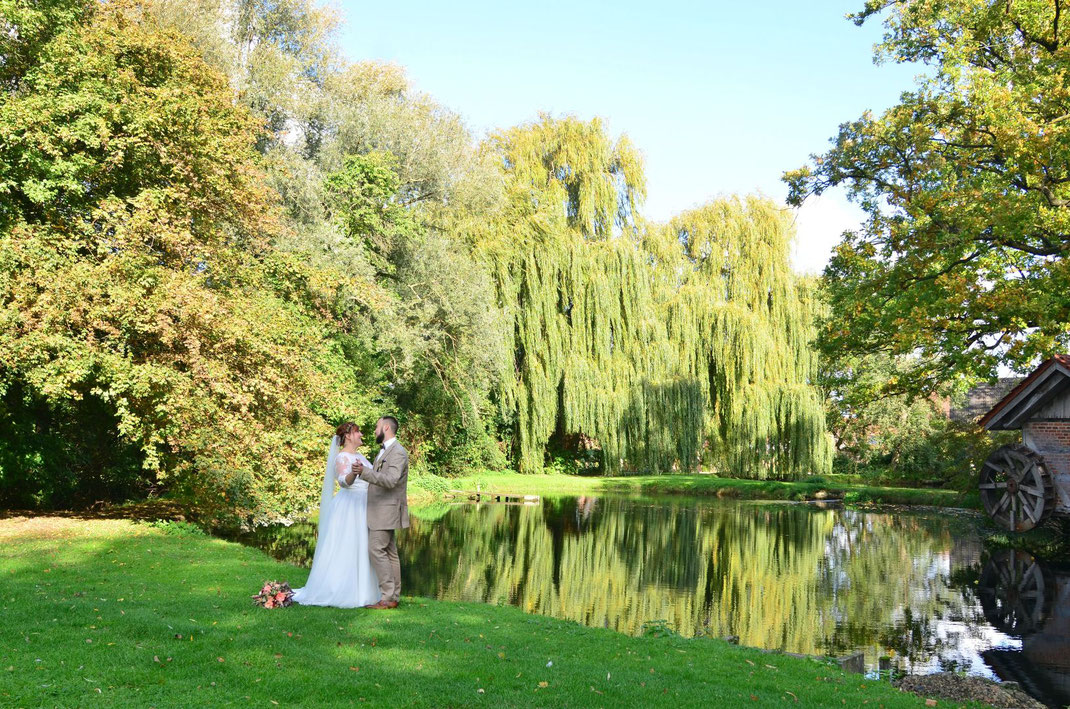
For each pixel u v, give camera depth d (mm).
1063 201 17719
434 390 31875
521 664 6215
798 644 10812
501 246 33719
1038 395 19875
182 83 16391
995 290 17391
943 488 38781
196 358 14023
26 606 7207
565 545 20172
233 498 15258
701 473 42469
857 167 19953
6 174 13805
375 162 25422
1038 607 13367
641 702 5387
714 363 36844
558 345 36188
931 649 10531
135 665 5457
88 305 12984
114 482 19750
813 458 35312
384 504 8156
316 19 28547
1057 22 18906
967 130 18859
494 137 37938
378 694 5117
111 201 14188
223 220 17453
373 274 23875
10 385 14078
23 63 15234
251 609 7625
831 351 21281
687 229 37906
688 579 15898
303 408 16594
